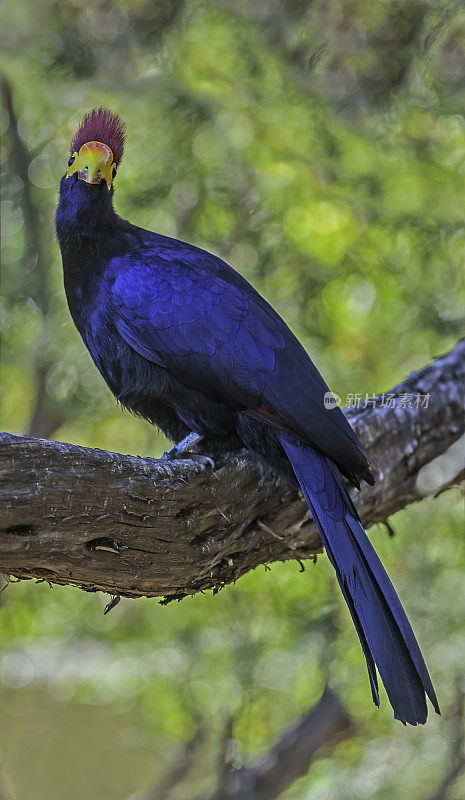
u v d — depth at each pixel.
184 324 6.09
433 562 11.53
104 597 12.37
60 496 4.62
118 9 11.13
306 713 12.41
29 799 15.78
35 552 4.74
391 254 11.28
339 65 11.11
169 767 13.95
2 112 11.85
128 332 6.23
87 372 11.84
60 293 11.77
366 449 6.65
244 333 6.03
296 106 11.13
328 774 12.90
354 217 11.14
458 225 11.20
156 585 5.42
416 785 12.34
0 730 15.71
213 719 12.08
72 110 11.50
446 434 6.97
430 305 11.32
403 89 11.09
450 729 11.89
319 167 11.20
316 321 11.46
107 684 13.57
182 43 11.04
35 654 14.55
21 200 11.83
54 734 15.82
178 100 11.34
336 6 10.98
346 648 11.55
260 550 5.95
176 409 6.28
